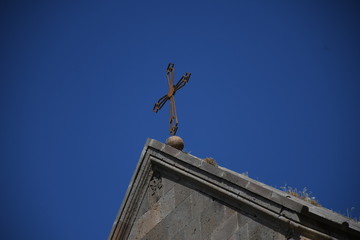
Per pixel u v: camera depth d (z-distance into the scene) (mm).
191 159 28938
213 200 27922
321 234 25344
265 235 26172
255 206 26594
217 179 27938
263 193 26562
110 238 29859
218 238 27172
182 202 28781
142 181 30062
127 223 29859
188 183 28922
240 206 27125
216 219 27516
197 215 28109
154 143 30156
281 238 25766
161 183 29672
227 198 27547
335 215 28250
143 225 29438
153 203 29547
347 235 25438
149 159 30062
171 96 33125
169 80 33594
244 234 26656
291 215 25750
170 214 28891
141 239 29266
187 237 28016
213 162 29297
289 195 29406
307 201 30125
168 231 28656
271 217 26141
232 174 27641
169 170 29531
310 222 25578
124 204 30109
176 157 29344
